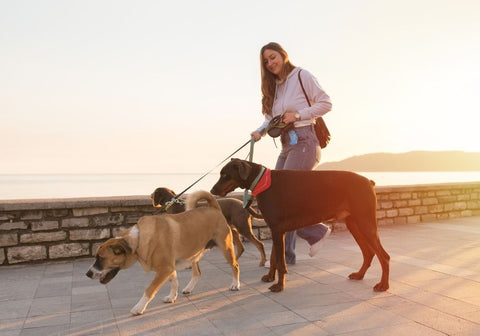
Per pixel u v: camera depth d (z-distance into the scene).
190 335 3.07
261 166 4.42
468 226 9.02
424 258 5.70
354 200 4.14
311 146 5.12
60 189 132.50
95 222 6.19
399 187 9.36
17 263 5.73
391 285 4.36
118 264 3.55
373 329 3.12
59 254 5.97
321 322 3.30
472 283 4.41
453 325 3.18
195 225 4.02
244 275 5.04
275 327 3.21
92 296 4.19
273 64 5.19
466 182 10.84
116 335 3.10
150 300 3.83
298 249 6.64
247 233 5.58
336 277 4.76
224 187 4.46
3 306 3.88
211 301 3.95
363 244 4.59
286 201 4.25
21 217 5.78
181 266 3.98
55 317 3.55
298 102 5.12
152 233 3.64
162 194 5.98
